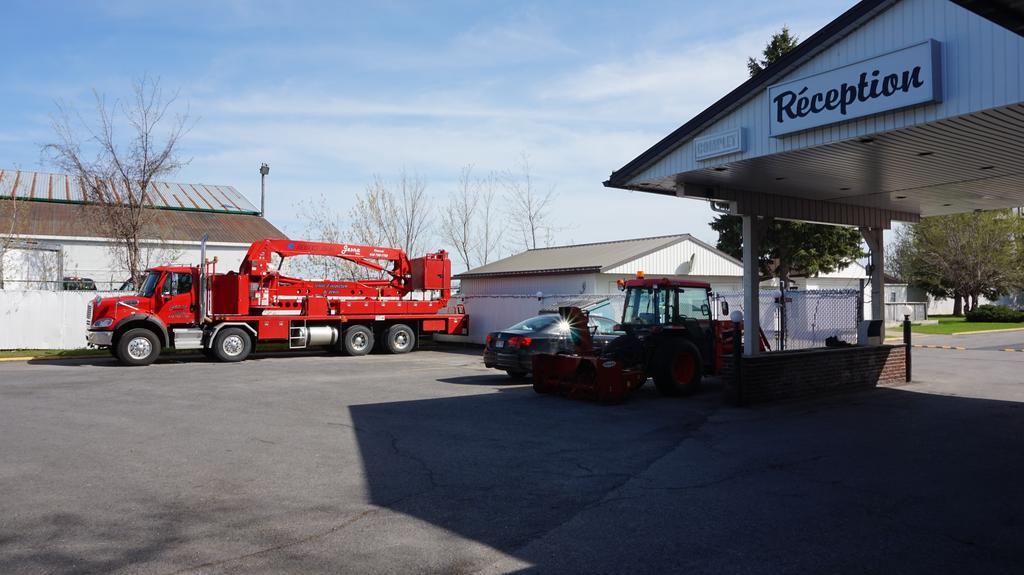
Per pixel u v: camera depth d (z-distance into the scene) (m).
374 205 36.91
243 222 37.34
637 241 29.61
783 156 10.27
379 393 13.11
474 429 9.66
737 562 4.84
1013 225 40.84
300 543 5.23
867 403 12.10
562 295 22.56
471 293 31.67
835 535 5.40
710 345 13.81
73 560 4.88
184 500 6.33
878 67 8.68
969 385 14.57
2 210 29.14
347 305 22.22
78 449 8.34
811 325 16.23
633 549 5.10
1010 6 5.03
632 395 12.97
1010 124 8.46
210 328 20.08
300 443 8.70
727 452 8.30
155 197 33.59
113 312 18.80
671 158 11.68
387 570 4.70
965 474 7.25
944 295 48.75
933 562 4.85
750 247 13.02
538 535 5.41
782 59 9.73
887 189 12.98
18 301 23.16
